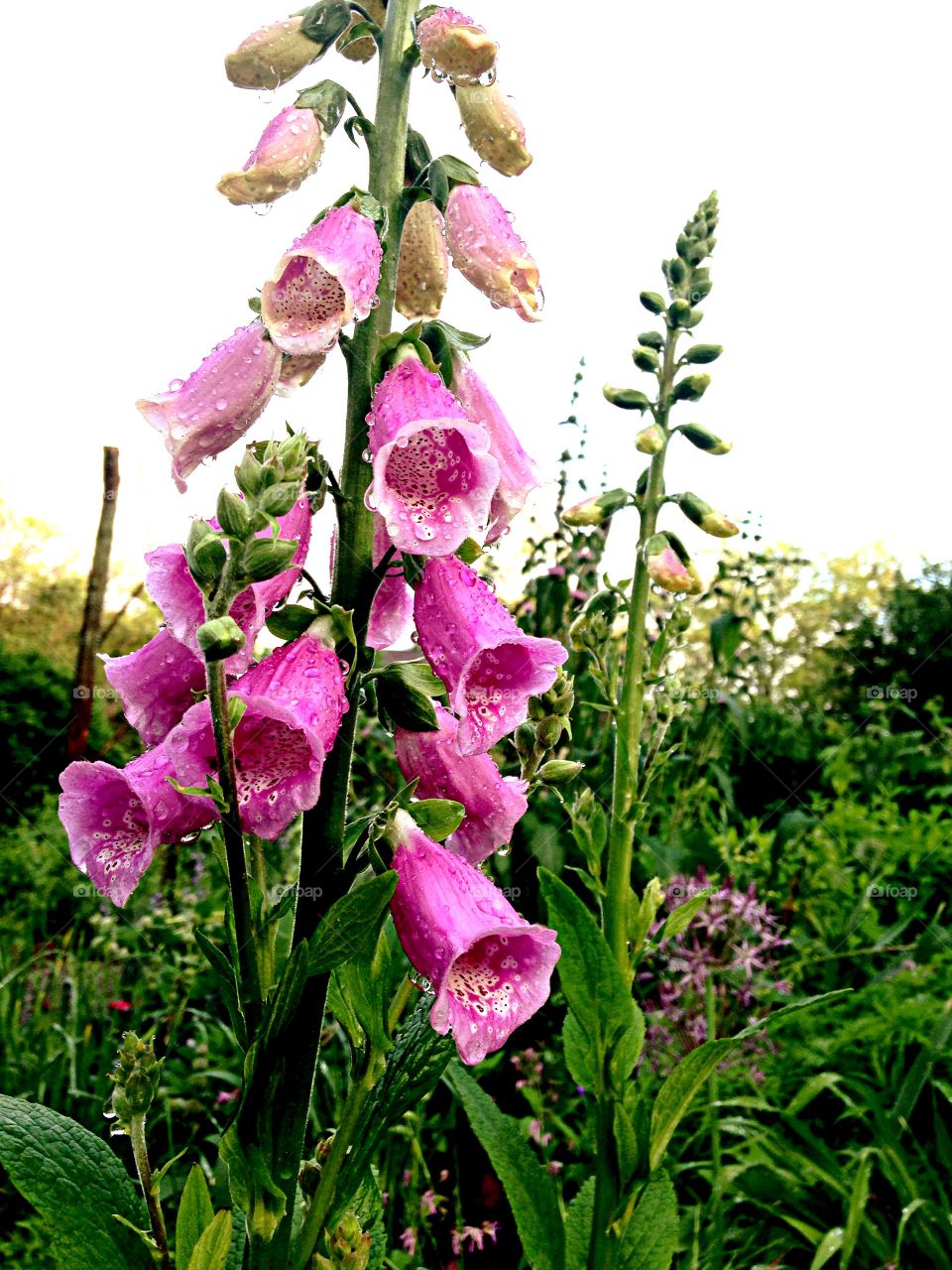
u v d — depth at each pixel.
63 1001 0.85
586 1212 0.45
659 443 0.48
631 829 0.44
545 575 0.85
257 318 0.30
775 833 0.91
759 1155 0.57
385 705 0.29
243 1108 0.26
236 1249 0.33
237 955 0.26
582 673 0.78
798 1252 0.57
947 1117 0.64
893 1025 0.64
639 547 0.48
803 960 0.76
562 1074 0.66
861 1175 0.52
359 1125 0.29
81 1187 0.28
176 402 0.30
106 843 0.28
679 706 0.46
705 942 0.75
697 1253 0.48
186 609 0.28
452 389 0.32
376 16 0.33
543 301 0.32
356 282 0.28
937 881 0.93
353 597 0.29
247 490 0.24
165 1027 0.74
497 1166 0.41
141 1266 0.28
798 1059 0.68
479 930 0.26
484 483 0.27
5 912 1.08
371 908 0.25
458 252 0.31
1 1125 0.28
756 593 1.13
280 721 0.27
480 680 0.30
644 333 0.51
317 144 0.30
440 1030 0.26
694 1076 0.39
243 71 0.31
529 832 0.72
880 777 1.27
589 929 0.39
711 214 0.52
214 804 0.27
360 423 0.29
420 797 0.31
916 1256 0.55
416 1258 0.52
